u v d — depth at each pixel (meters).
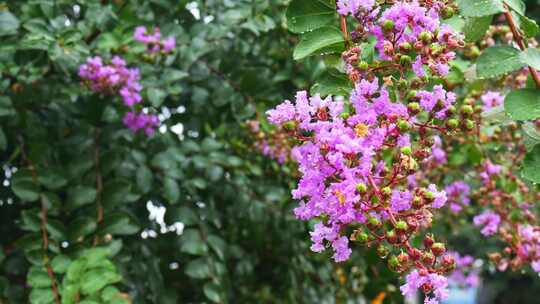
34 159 1.02
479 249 2.04
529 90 0.62
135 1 1.17
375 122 0.60
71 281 0.91
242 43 1.20
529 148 0.68
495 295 2.91
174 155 1.11
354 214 0.58
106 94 1.08
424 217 0.59
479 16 0.63
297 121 0.61
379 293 1.18
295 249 1.29
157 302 1.11
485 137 1.05
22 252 1.06
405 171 0.60
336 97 0.68
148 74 1.10
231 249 1.21
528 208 1.03
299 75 1.15
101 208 1.02
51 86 1.07
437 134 1.03
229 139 1.23
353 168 0.57
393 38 0.62
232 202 1.23
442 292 0.56
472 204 1.25
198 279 1.19
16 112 1.06
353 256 1.28
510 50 0.62
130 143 1.13
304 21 0.68
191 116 1.22
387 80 0.61
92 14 1.11
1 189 1.13
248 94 1.14
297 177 1.17
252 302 1.36
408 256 0.58
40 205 1.02
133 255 1.12
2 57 1.04
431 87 0.70
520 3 0.65
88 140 1.09
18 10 1.13
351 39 0.64
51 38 1.00
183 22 1.23
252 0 1.14
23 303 1.03
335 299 1.38
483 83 0.95
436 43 0.61
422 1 0.63
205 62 1.17
